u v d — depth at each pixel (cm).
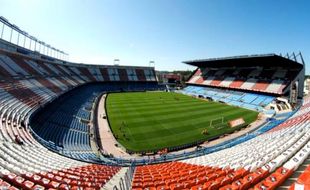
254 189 1120
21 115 3100
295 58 6862
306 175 1172
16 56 5775
